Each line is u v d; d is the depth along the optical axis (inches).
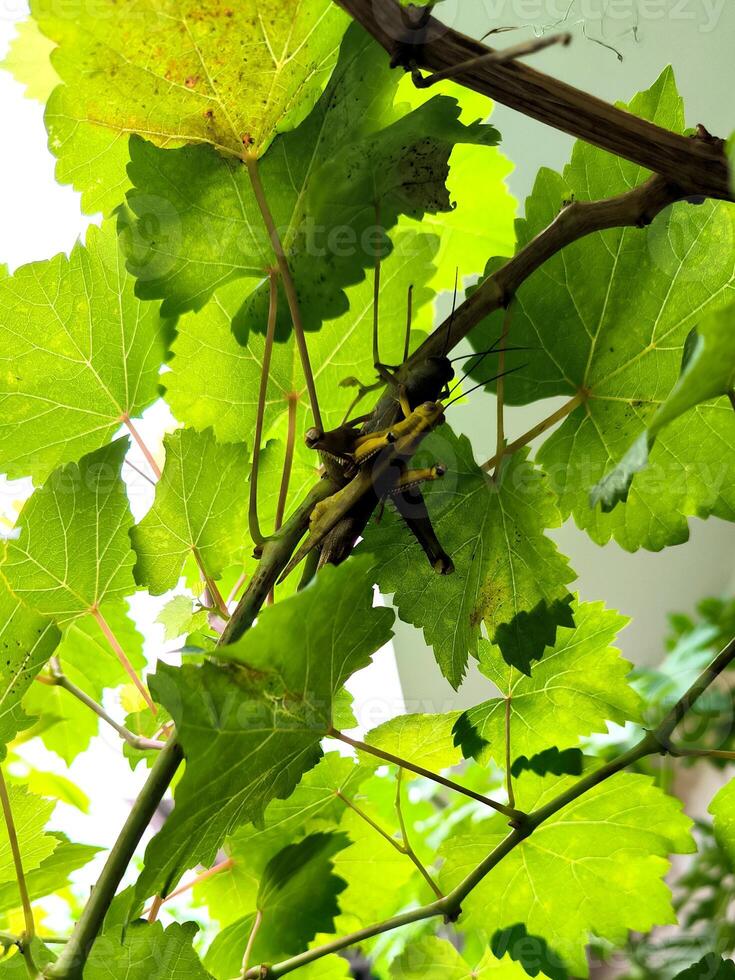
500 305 11.3
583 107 9.7
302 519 11.0
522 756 13.5
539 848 13.4
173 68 10.8
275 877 14.4
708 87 20.9
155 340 13.2
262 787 10.7
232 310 13.1
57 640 12.2
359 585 9.9
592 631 13.0
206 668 9.3
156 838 9.2
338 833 14.7
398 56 9.4
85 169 11.8
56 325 12.7
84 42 10.5
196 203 11.6
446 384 11.4
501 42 13.2
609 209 11.1
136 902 9.5
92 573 12.7
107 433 13.5
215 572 13.0
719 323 7.9
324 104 11.5
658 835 13.1
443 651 11.9
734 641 11.7
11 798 12.4
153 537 12.6
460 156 15.2
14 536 12.1
